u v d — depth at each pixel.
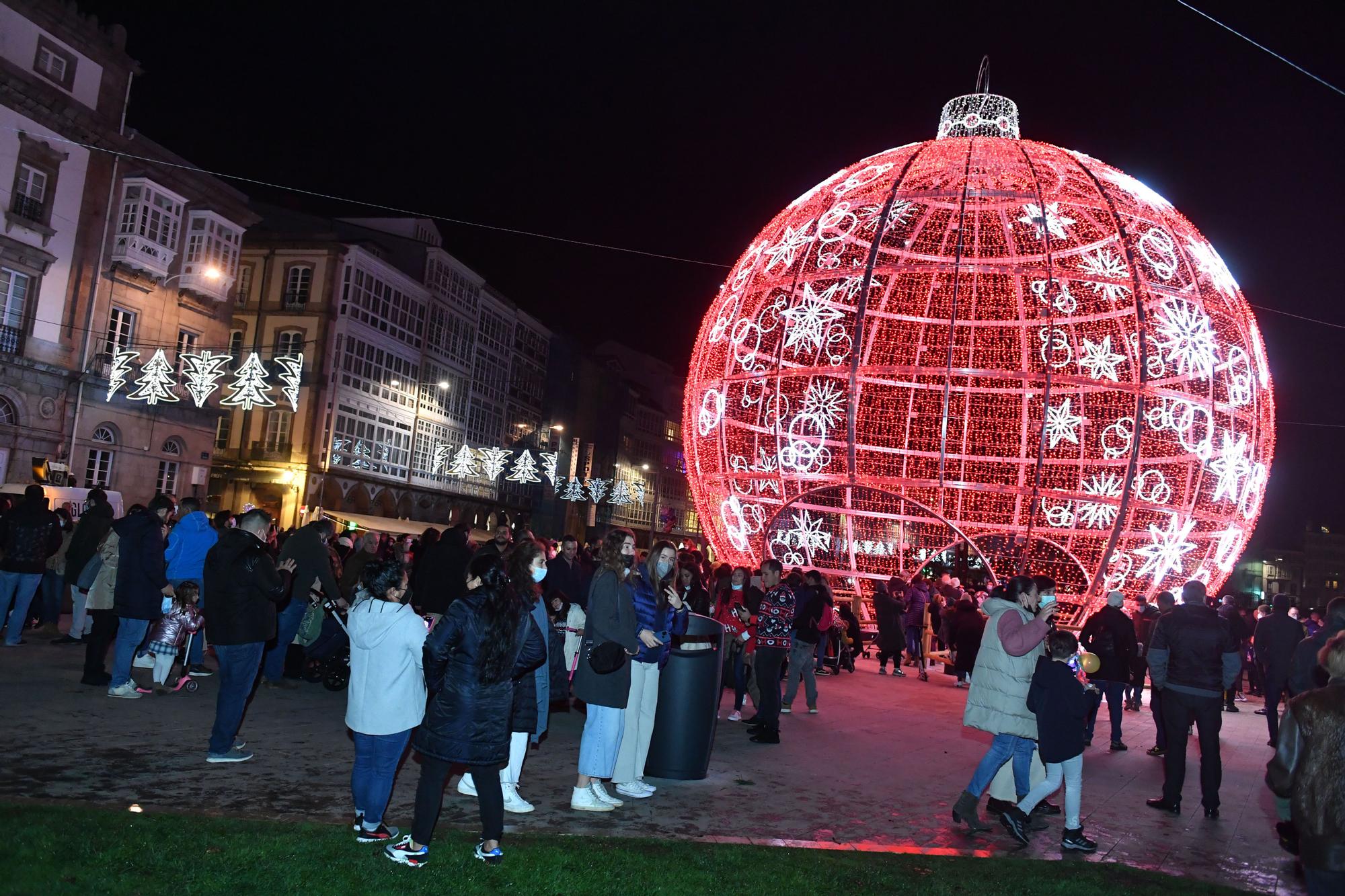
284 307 39.66
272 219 43.78
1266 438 15.44
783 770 7.95
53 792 5.56
